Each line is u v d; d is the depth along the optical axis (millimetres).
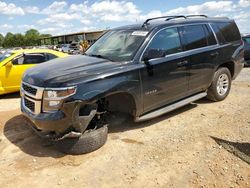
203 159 4098
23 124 5777
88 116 4199
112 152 4383
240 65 7117
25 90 4547
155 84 4980
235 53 6812
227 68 6809
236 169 3820
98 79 4203
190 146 4508
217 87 6594
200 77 5953
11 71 8234
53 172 3906
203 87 6184
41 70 4570
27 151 4543
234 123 5398
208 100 6891
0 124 5812
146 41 4969
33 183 3678
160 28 5246
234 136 4828
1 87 8188
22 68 8391
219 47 6359
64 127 4066
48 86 4039
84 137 4277
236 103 6660
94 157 4254
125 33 5441
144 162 4074
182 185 3529
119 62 4707
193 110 6230
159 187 3510
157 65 4977
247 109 6188
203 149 4395
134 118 4914
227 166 3900
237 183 3537
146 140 4777
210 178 3648
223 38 6578
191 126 5332
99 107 4473
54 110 4012
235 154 4203
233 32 6945
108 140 4789
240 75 10602
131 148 4496
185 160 4090
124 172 3840
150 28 5207
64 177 3781
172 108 5398
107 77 4293
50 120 3994
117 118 5074
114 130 5211
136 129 5242
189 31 5805
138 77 4676
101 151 4422
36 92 4160
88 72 4258
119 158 4203
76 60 4926
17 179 3773
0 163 4191
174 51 5383
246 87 8344
